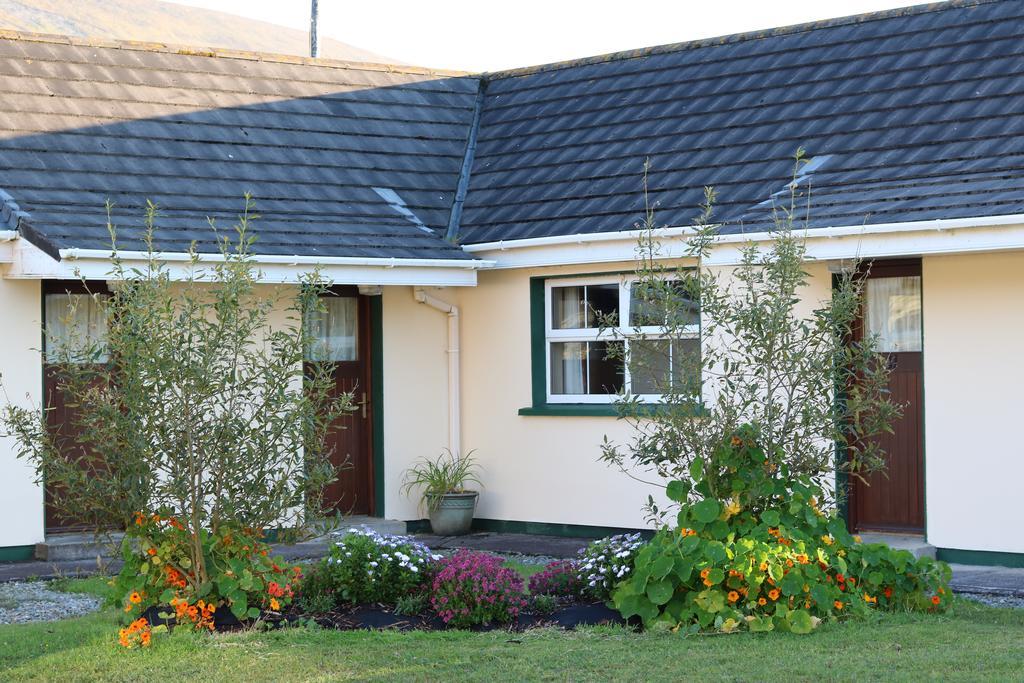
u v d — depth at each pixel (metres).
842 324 9.56
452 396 15.11
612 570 9.52
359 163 15.70
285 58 16.70
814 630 8.48
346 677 7.62
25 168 13.37
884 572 9.19
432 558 9.77
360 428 15.01
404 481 14.88
